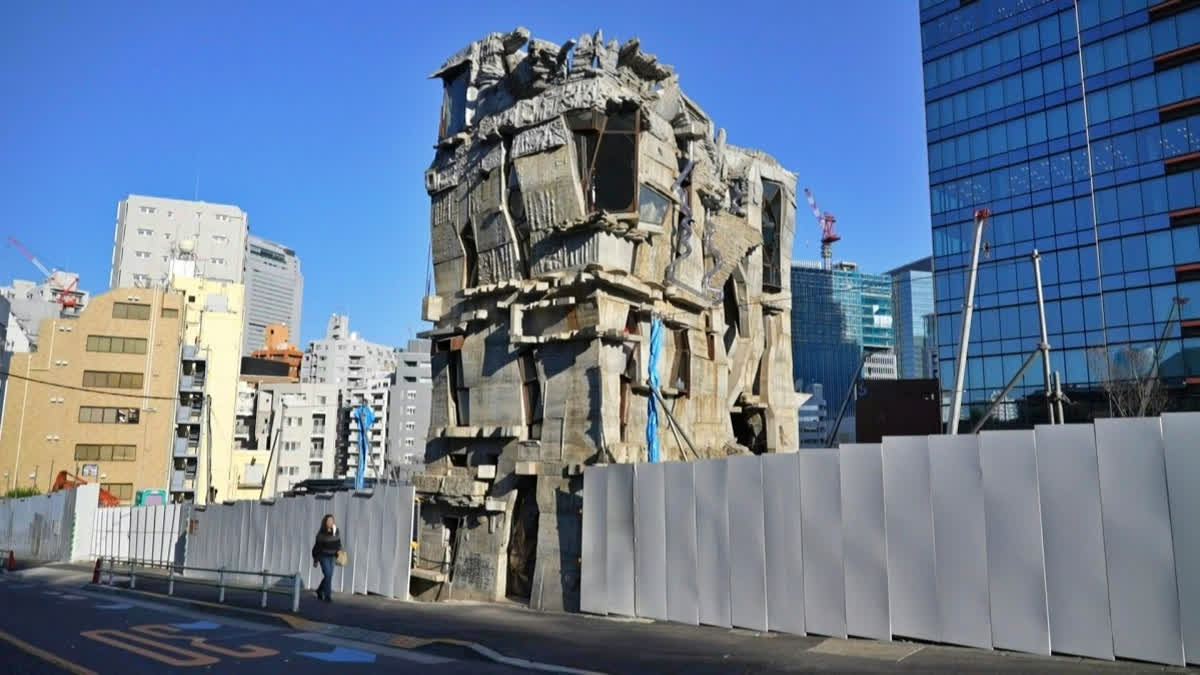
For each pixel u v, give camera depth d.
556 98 22.77
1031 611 11.48
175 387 67.06
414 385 107.31
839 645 12.78
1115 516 10.90
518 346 23.02
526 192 23.25
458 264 26.06
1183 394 50.12
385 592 22.17
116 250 129.00
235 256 133.25
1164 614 10.38
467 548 23.48
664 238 24.38
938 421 62.69
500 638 14.07
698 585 15.86
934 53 65.81
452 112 27.36
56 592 25.34
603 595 17.86
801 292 135.62
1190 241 51.25
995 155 61.12
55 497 47.81
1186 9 52.59
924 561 12.62
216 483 68.88
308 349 159.62
